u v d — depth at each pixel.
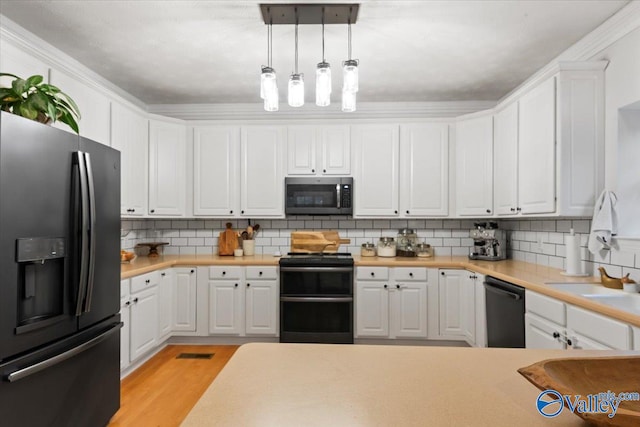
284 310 3.32
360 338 3.41
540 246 3.07
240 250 3.75
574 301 1.83
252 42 2.56
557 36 2.46
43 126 1.56
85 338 1.80
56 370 1.63
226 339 3.46
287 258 3.41
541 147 2.54
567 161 2.33
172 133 3.55
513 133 2.93
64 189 1.67
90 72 3.04
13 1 2.08
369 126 3.60
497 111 3.22
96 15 2.23
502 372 0.91
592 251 2.30
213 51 2.70
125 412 2.24
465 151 3.46
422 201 3.56
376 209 3.60
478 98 3.71
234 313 3.38
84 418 1.81
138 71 3.05
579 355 1.02
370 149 3.60
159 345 3.32
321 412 0.71
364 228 3.90
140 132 3.27
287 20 2.26
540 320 2.14
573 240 2.48
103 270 1.95
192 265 3.40
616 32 2.22
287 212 3.60
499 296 2.62
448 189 3.54
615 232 2.21
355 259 3.49
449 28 2.36
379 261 3.36
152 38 2.51
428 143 3.56
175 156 3.56
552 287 2.15
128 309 2.69
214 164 3.65
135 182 3.19
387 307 3.32
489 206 3.30
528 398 0.78
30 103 1.70
